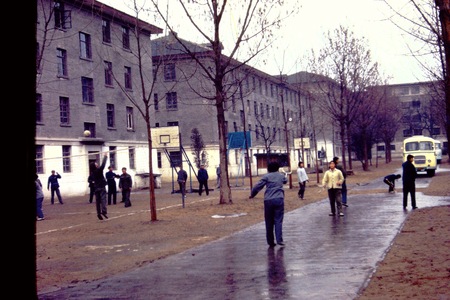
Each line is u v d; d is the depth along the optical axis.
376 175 46.47
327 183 16.58
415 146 40.06
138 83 46.41
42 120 34.84
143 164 46.88
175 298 6.62
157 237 14.02
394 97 84.19
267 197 10.93
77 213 23.84
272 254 9.80
